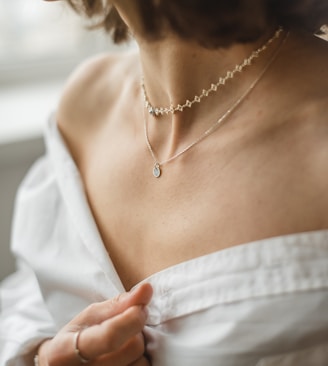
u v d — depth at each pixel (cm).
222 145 42
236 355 39
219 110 43
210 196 42
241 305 39
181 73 44
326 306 37
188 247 42
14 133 87
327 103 40
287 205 39
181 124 45
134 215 46
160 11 39
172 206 44
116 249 47
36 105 95
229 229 40
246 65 43
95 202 49
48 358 44
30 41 101
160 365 42
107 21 52
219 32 39
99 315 43
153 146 47
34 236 55
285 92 41
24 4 98
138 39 44
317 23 44
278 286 38
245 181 41
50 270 52
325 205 38
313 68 42
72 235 52
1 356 54
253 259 39
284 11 42
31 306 57
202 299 40
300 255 38
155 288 43
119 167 48
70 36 103
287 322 37
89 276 49
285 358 38
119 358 42
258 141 41
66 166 53
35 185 61
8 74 101
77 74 58
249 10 39
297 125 40
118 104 53
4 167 88
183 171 44
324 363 37
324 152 39
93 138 54
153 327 43
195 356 40
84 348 42
